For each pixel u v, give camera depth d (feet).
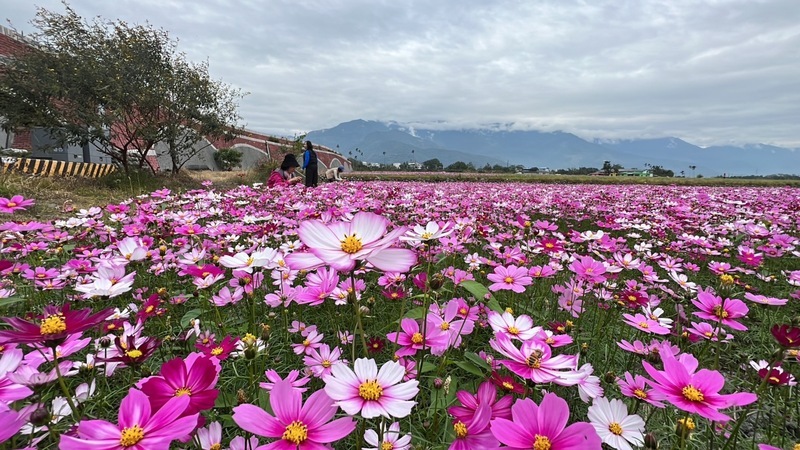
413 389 3.10
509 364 3.60
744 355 6.52
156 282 8.68
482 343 6.78
